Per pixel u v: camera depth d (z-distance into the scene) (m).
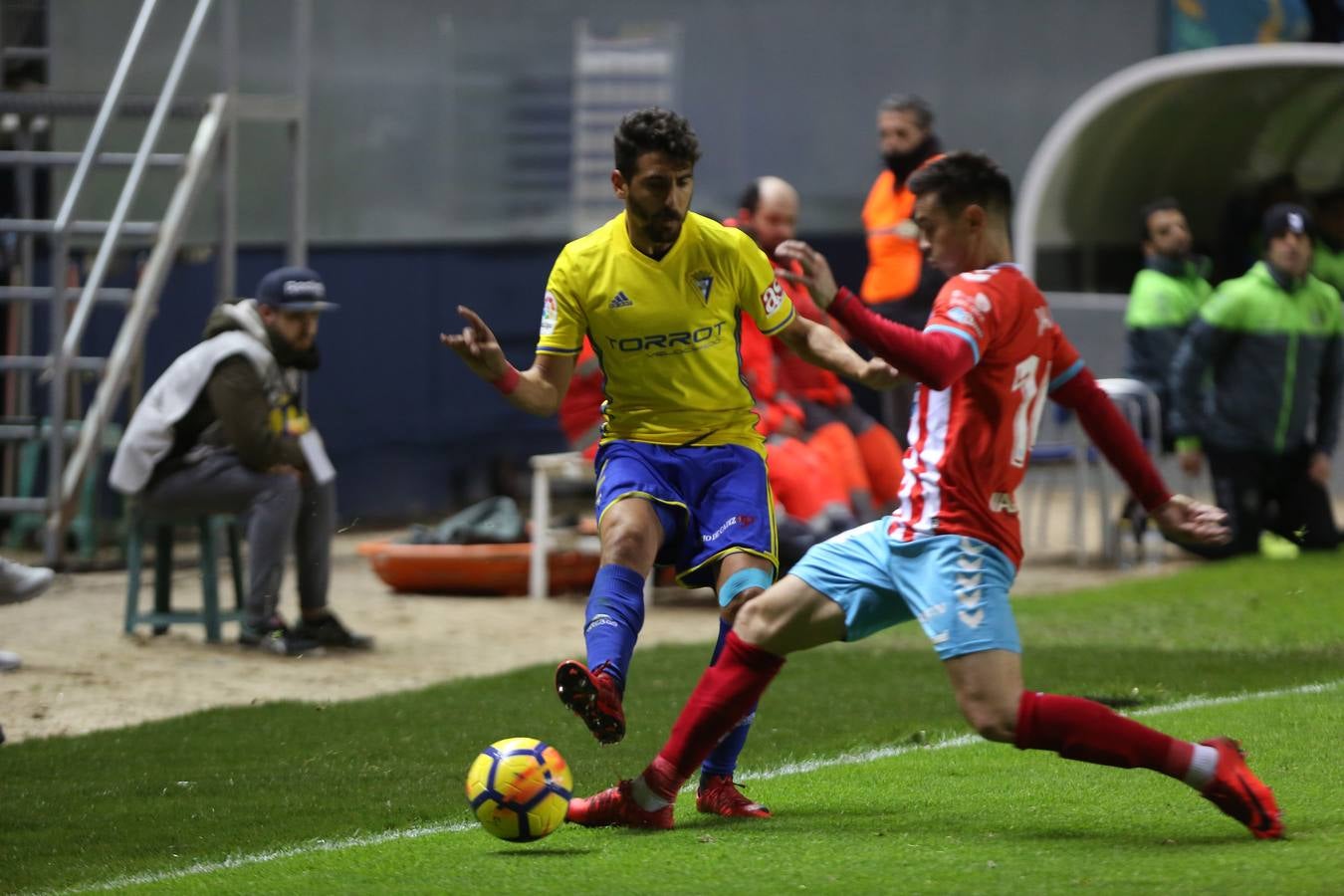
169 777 21.78
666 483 18.17
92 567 42.41
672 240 17.83
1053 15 57.31
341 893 14.77
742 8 55.72
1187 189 66.69
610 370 18.38
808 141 56.09
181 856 17.52
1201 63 55.00
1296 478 43.81
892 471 37.78
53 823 19.25
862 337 15.10
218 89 51.56
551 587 41.19
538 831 16.20
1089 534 51.62
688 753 16.78
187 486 32.19
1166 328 45.59
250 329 32.47
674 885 14.49
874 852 15.62
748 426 18.67
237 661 31.67
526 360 54.72
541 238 54.59
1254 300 42.44
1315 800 17.50
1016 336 15.56
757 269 18.17
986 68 57.31
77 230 41.41
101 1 50.88
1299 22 58.44
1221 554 43.06
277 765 22.55
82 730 25.77
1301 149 66.81
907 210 37.12
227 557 44.75
